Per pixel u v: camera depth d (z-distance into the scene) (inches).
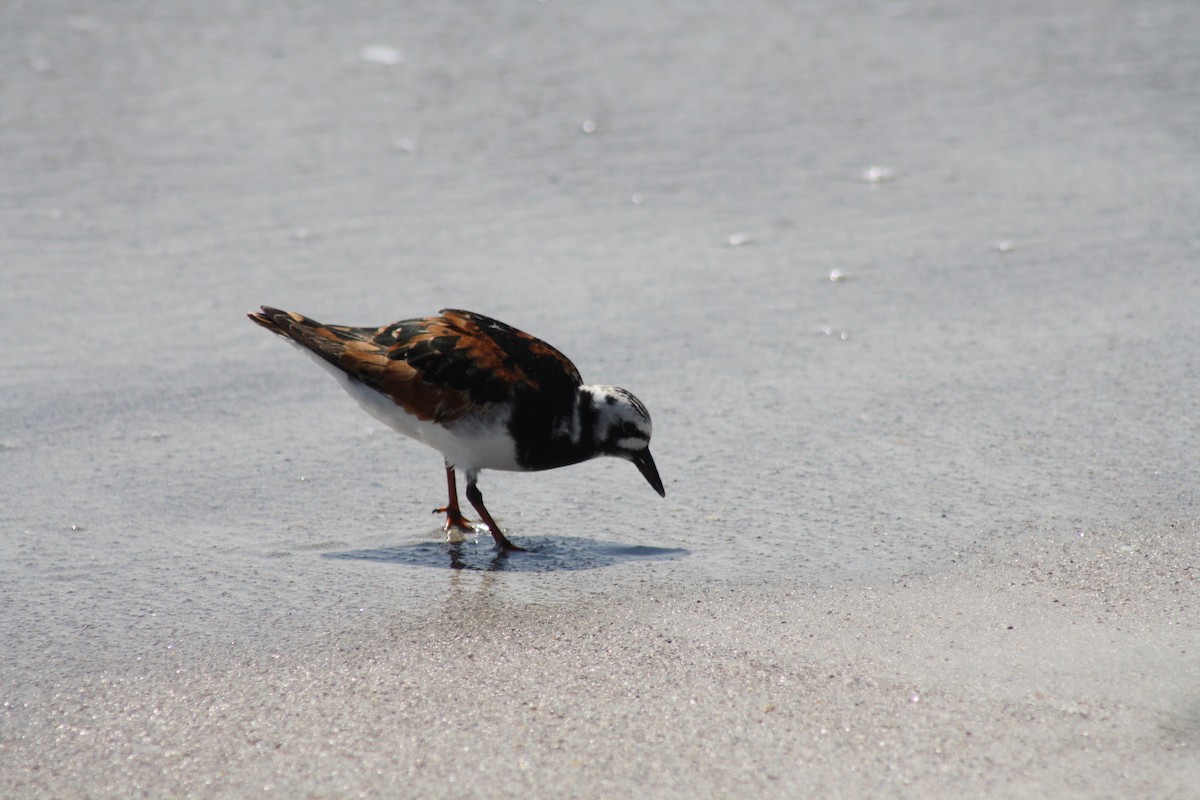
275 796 295.6
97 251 719.1
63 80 1005.2
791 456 494.9
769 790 293.0
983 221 767.7
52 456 496.7
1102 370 560.7
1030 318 625.0
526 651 359.9
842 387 556.7
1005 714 319.6
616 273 696.4
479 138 919.0
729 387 560.1
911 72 1067.9
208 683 344.8
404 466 502.0
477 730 319.6
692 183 838.5
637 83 1037.2
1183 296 643.5
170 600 394.0
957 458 486.0
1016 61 1093.8
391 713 328.2
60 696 337.7
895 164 871.7
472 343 448.1
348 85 1020.5
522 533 447.5
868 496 459.5
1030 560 406.9
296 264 705.0
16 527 441.1
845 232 756.0
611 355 593.9
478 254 722.2
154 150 880.9
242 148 888.9
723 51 1119.0
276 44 1114.1
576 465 504.7
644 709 327.6
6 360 581.9
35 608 386.9
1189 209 776.3
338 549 434.0
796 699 330.0
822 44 1142.3
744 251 729.0
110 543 432.5
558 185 834.2
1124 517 434.0
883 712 322.3
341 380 467.2
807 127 945.5
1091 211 778.8
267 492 475.2
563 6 1243.2
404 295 661.9
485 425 442.3
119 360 587.2
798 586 396.2
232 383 569.3
